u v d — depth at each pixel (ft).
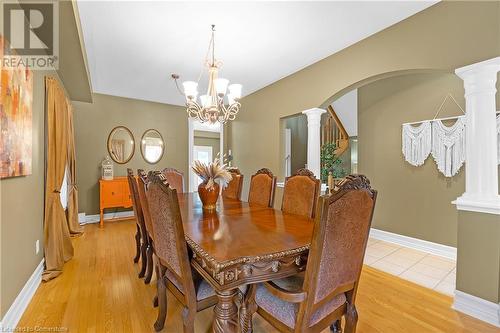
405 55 8.08
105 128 16.38
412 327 5.87
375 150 13.09
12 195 6.17
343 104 17.71
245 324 4.57
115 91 15.72
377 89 13.00
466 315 6.35
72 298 7.06
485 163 6.28
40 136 8.56
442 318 6.23
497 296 6.02
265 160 14.69
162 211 4.67
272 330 5.71
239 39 9.35
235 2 7.27
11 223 6.09
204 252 4.20
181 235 4.39
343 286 4.32
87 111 15.76
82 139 15.61
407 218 11.80
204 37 9.20
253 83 14.10
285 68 12.05
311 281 3.73
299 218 6.68
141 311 6.46
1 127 5.32
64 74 10.85
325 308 4.25
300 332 3.86
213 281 4.09
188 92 8.89
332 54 10.55
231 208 8.09
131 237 12.78
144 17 7.93
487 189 6.25
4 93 5.45
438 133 10.69
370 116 13.33
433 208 10.90
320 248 3.65
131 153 17.30
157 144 18.33
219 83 8.39
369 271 9.01
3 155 5.43
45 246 8.61
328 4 7.40
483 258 6.23
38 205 8.33
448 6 7.08
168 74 12.79
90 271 8.80
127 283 7.95
